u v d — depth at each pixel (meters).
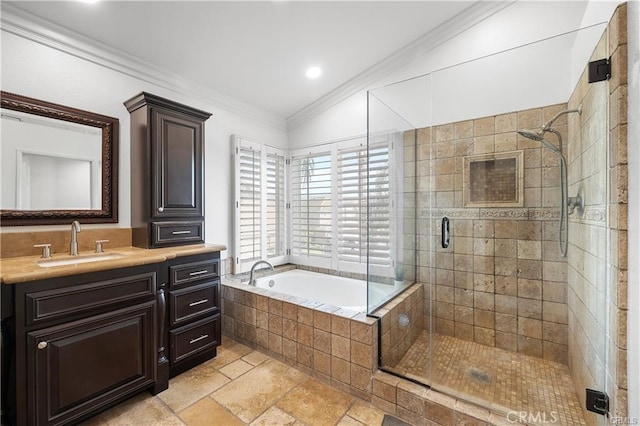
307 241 3.40
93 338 1.46
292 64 2.62
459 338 2.31
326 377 1.89
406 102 2.62
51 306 1.33
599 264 1.36
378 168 2.40
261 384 1.87
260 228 3.22
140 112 2.11
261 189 3.24
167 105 2.14
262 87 2.91
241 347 2.37
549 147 2.03
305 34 2.26
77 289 1.41
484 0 2.20
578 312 1.72
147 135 2.04
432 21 2.33
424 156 2.48
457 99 2.37
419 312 2.39
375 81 2.85
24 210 1.75
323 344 1.90
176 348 1.90
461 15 2.29
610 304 1.23
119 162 2.17
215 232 2.87
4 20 1.65
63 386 1.36
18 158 1.73
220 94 2.88
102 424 1.50
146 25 1.94
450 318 2.35
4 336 1.26
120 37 2.02
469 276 2.30
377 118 2.45
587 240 1.56
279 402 1.70
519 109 2.14
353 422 1.54
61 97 1.89
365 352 1.72
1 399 1.27
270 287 2.95
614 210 1.17
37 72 1.79
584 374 1.55
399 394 1.60
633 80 1.09
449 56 2.43
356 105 3.01
